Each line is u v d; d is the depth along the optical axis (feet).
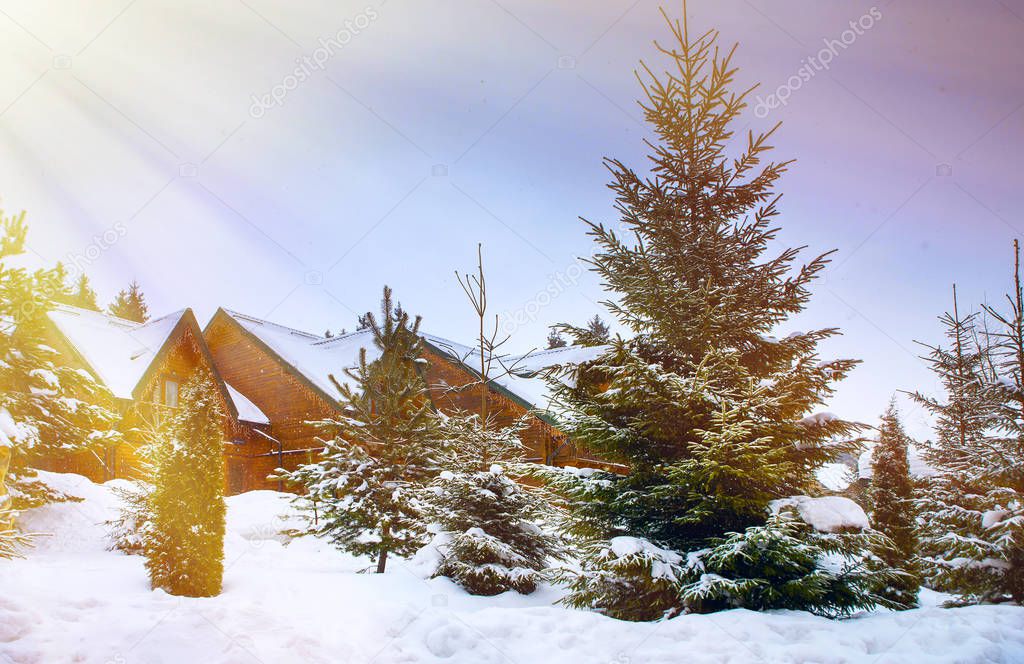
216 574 26.11
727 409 26.18
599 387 31.14
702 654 19.04
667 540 26.73
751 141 29.81
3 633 16.78
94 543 38.75
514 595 30.78
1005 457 34.47
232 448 83.61
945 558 35.68
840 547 23.94
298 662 17.95
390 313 41.52
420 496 35.83
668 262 30.12
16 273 40.86
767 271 29.19
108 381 68.49
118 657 16.69
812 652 18.88
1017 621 22.27
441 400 77.36
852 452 26.58
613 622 22.52
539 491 34.83
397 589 28.89
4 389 40.57
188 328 80.59
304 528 50.42
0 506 30.94
